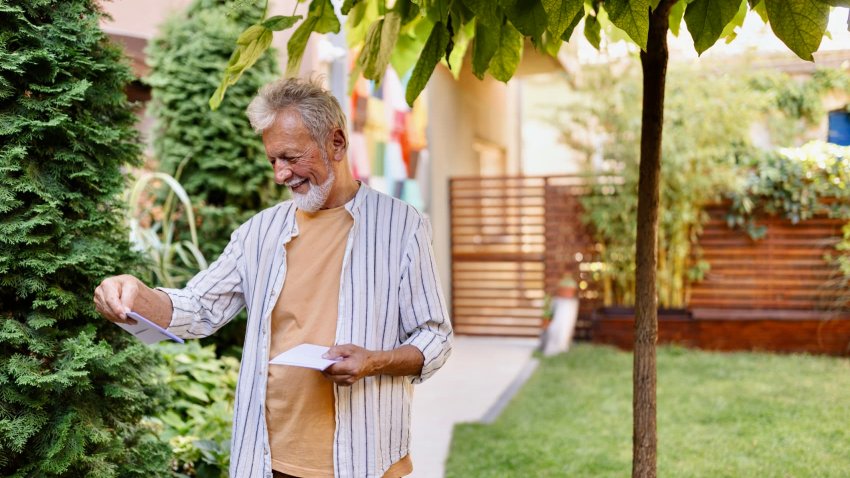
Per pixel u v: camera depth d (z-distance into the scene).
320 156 1.79
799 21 1.46
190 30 4.78
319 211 1.91
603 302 7.72
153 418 2.83
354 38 2.62
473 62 1.96
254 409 1.84
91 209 2.18
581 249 7.78
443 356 1.87
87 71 2.17
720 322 7.11
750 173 6.97
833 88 6.59
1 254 2.00
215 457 3.01
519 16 1.59
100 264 2.20
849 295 6.81
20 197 2.05
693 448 4.05
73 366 2.01
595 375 6.15
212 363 3.96
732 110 6.73
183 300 1.86
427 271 1.90
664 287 7.29
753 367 6.22
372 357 1.70
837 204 6.75
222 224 4.77
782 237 7.00
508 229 11.11
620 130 7.32
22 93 2.07
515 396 5.48
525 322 9.66
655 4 1.44
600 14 2.76
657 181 2.14
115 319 1.73
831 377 5.76
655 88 2.11
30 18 2.09
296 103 1.77
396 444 1.89
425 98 7.98
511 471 3.81
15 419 1.97
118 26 5.07
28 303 2.11
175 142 4.78
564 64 7.30
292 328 1.85
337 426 1.79
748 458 3.87
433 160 8.17
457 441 4.35
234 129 4.74
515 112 12.65
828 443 4.08
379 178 6.70
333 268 1.86
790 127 6.85
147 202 4.93
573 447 4.18
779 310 7.02
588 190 7.63
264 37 1.97
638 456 2.17
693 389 5.45
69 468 2.12
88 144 2.18
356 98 6.16
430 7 2.21
